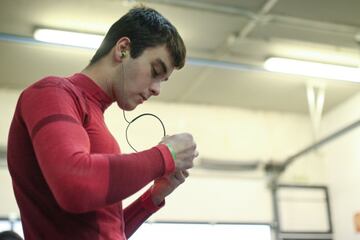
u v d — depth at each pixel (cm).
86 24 382
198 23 390
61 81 83
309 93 534
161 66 93
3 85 504
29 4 357
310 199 577
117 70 91
